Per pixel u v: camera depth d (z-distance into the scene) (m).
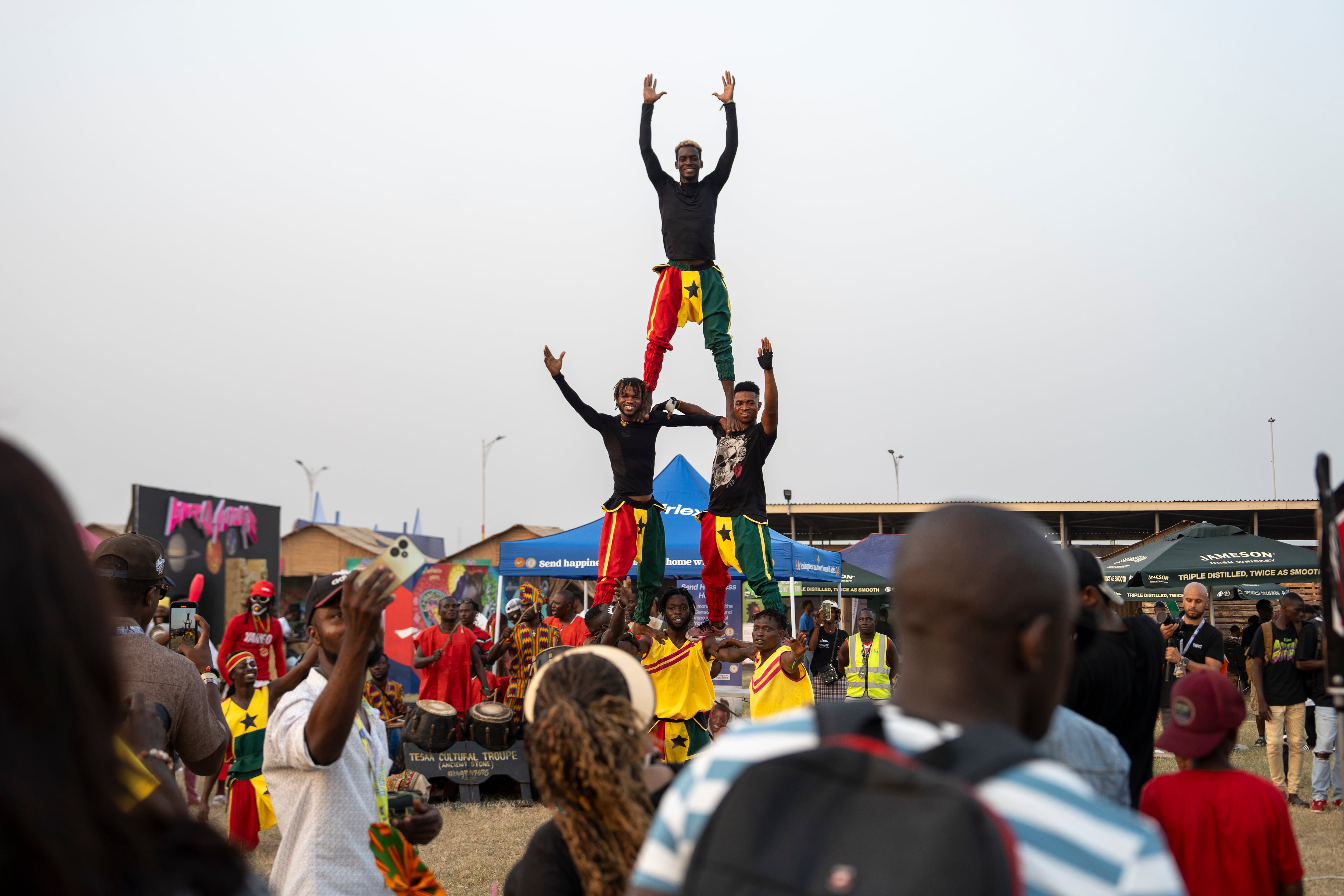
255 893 1.17
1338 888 6.80
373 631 2.98
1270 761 9.56
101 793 1.07
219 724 3.53
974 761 1.23
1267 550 16.20
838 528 40.78
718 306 8.09
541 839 2.65
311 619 3.50
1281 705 9.40
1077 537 42.50
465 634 11.62
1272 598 22.64
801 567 13.62
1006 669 1.41
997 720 1.39
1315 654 9.20
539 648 11.48
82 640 1.08
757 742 1.41
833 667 14.12
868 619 12.23
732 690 18.48
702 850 1.24
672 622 7.96
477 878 7.34
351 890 3.16
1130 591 17.27
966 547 1.41
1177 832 3.25
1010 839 1.10
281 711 3.22
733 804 1.25
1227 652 17.39
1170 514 34.56
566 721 2.45
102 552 3.40
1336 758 9.16
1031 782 1.21
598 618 8.65
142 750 2.76
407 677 20.50
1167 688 14.02
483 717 10.29
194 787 9.08
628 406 8.27
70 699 1.05
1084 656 3.51
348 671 2.94
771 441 8.14
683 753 7.82
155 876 1.06
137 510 16.91
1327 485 3.05
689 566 12.72
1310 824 8.61
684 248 8.03
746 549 8.06
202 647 8.30
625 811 2.43
